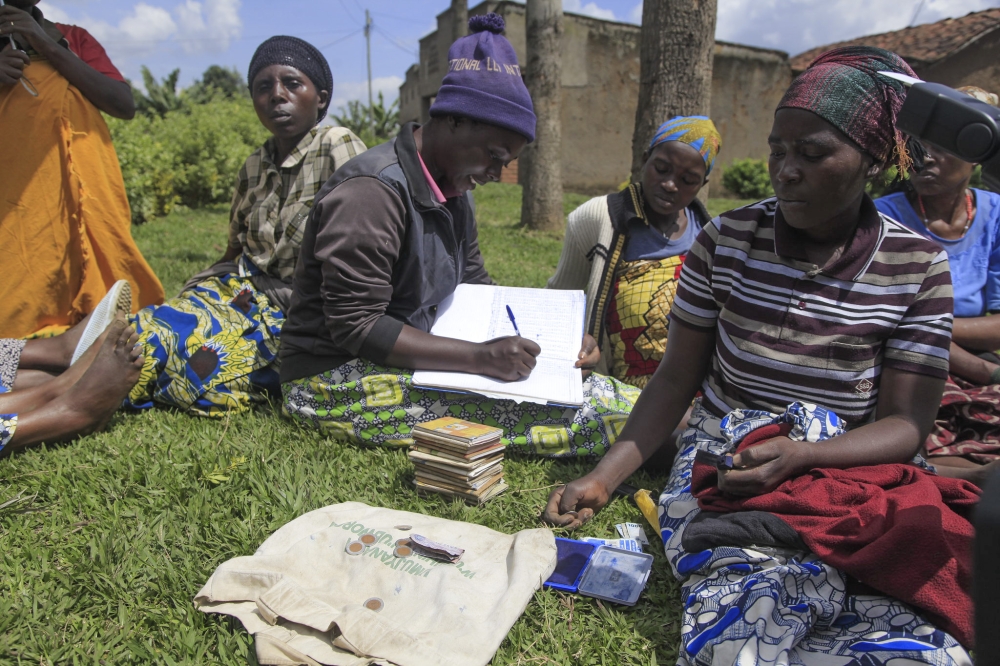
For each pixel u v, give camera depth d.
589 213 3.45
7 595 1.98
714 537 1.90
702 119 3.19
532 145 10.22
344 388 2.87
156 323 3.25
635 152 5.54
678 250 3.36
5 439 2.63
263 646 1.70
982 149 1.15
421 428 2.53
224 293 3.49
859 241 2.00
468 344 2.77
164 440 2.89
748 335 2.12
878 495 1.81
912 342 1.99
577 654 1.84
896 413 2.01
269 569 1.96
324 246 2.68
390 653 1.69
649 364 3.30
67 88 3.70
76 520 2.34
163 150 11.93
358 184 2.67
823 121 1.81
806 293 2.05
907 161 1.92
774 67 19.61
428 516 2.25
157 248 7.81
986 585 1.04
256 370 3.22
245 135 15.72
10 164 3.61
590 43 17.23
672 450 2.75
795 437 1.98
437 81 20.47
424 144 2.81
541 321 3.03
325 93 3.52
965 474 2.51
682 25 5.16
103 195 3.85
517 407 2.84
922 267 1.99
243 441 2.88
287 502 2.43
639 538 2.33
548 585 2.06
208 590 1.90
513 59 2.72
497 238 9.65
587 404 2.82
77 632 1.87
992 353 2.99
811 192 1.86
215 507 2.41
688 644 1.74
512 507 2.50
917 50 16.70
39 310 3.79
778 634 1.63
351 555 2.03
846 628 1.70
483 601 1.89
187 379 3.15
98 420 2.85
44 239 3.71
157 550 2.19
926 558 1.63
